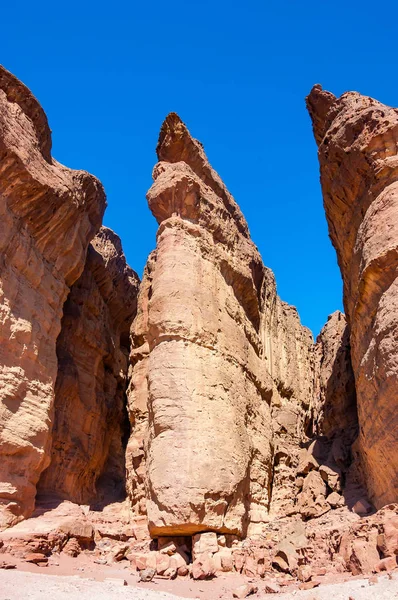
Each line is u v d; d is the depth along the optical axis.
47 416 18.02
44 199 19.50
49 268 20.14
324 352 27.23
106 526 18.20
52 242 20.41
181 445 15.08
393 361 13.26
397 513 12.56
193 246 18.61
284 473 20.14
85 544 16.33
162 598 11.09
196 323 17.22
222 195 21.56
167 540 14.94
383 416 13.91
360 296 15.54
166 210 19.47
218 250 19.67
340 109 19.33
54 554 14.77
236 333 19.16
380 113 16.83
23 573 11.99
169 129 20.67
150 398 16.47
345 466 18.69
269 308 24.50
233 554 14.54
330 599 10.33
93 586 11.55
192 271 18.03
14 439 16.44
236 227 21.67
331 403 22.44
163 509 14.41
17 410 16.97
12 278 17.92
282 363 24.36
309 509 17.23
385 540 11.58
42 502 18.33
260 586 12.33
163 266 17.97
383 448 14.05
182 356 16.45
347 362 22.30
